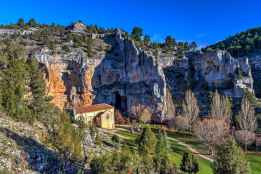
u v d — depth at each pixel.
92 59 174.88
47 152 62.28
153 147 80.75
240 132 125.62
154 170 71.50
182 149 115.00
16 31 195.88
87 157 69.44
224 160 65.94
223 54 182.62
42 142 66.44
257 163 106.75
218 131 118.31
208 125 120.62
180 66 189.38
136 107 170.25
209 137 111.88
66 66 170.25
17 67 92.44
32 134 67.62
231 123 150.00
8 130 64.12
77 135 71.00
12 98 75.50
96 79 175.62
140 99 173.00
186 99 154.50
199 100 174.75
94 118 141.38
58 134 68.19
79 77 171.12
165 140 99.19
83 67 171.12
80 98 170.00
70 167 61.59
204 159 104.50
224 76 180.12
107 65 178.00
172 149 112.12
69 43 182.50
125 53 181.25
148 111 166.25
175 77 186.62
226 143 67.31
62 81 169.25
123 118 161.88
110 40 191.62
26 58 159.00
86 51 177.62
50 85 164.12
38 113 83.06
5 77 84.94
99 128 136.25
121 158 60.78
